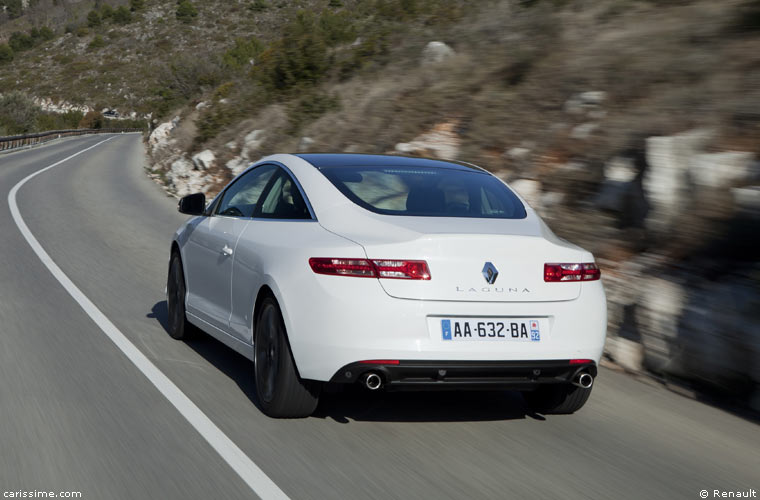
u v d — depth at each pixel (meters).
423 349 4.25
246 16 168.00
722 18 9.74
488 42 15.95
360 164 5.32
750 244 6.20
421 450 4.36
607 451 4.50
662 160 7.09
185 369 5.81
